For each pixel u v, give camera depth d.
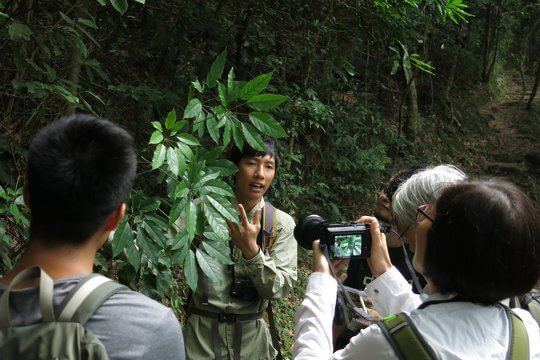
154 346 0.99
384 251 1.58
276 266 2.23
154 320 1.01
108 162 1.02
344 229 1.54
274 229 2.28
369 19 4.71
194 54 4.71
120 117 3.77
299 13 4.97
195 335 2.17
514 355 1.06
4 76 2.78
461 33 11.38
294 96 5.66
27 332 0.91
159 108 3.50
